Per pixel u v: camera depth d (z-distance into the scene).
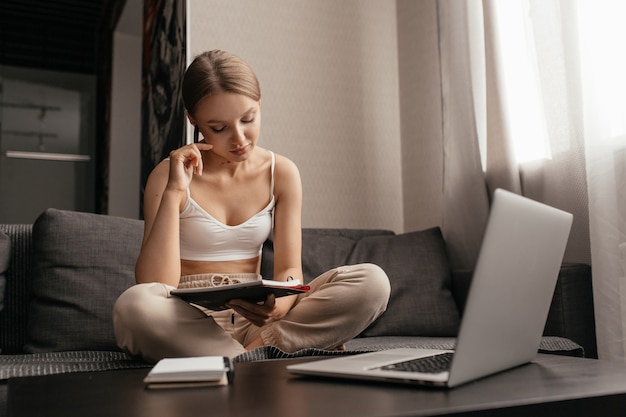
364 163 3.08
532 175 2.29
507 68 2.37
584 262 2.04
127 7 4.53
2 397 1.24
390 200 3.11
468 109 2.47
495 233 0.81
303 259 2.29
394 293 2.21
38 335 1.81
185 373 0.85
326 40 3.09
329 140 3.02
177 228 1.52
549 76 2.14
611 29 1.90
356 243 2.44
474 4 2.50
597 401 0.77
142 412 0.69
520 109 2.33
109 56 5.19
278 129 2.93
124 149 5.01
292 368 0.93
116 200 4.92
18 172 5.56
